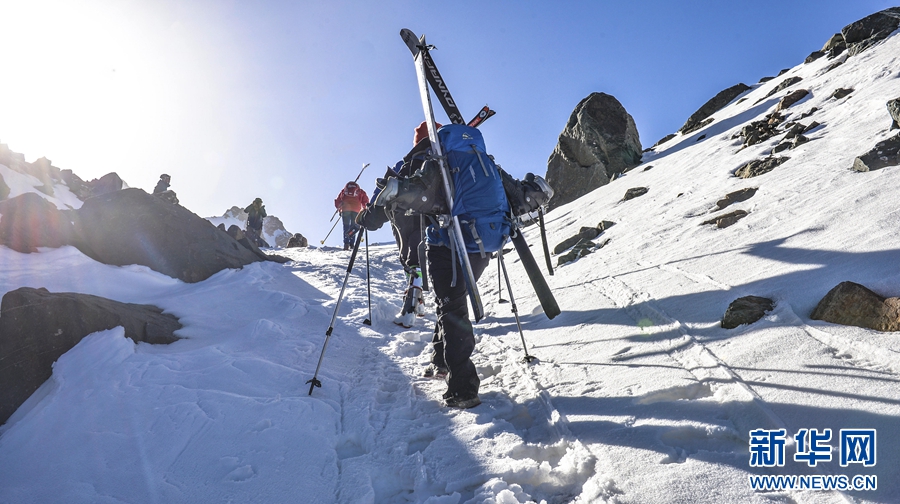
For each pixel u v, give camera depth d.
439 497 2.12
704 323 3.31
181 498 2.21
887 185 4.19
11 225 6.29
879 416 1.95
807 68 14.09
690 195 7.51
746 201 5.72
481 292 6.78
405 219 5.46
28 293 3.65
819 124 8.10
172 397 3.10
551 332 4.21
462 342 3.08
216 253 7.13
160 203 7.14
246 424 2.78
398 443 2.63
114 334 3.84
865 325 2.61
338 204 12.79
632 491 1.93
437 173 3.03
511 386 3.31
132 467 2.46
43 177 18.20
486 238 3.01
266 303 5.72
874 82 8.88
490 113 3.53
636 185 10.72
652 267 4.86
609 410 2.63
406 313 5.50
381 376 3.72
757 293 3.36
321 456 2.49
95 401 3.07
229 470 2.39
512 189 3.29
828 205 4.38
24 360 3.44
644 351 3.24
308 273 7.93
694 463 2.02
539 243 9.10
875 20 12.69
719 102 17.84
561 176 16.83
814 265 3.39
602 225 7.77
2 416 3.21
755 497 1.77
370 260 10.38
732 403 2.36
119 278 6.16
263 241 17.67
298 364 3.81
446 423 2.86
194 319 4.95
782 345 2.69
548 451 2.46
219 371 3.50
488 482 2.15
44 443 2.74
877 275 2.88
